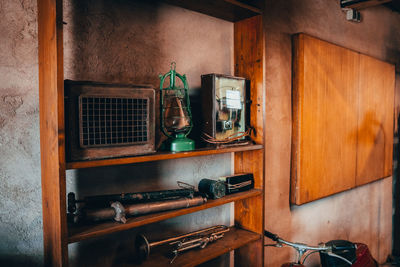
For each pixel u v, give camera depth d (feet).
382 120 11.80
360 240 11.41
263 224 6.27
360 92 10.36
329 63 8.93
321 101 8.69
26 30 4.14
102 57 4.80
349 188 10.02
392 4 12.31
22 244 4.19
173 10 5.68
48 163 3.81
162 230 5.71
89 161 3.73
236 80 5.93
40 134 4.14
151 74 5.40
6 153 4.04
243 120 6.12
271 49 7.64
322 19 9.20
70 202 4.10
